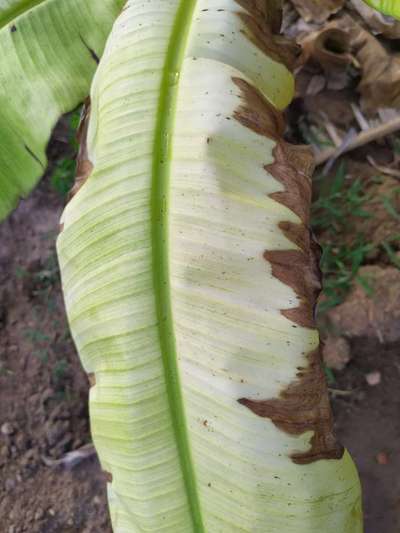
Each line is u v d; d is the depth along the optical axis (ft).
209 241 1.45
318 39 2.69
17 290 3.25
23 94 2.07
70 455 2.99
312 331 1.40
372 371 2.71
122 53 1.67
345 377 2.74
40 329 3.18
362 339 2.70
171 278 1.48
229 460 1.42
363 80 2.71
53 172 3.30
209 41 1.61
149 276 1.50
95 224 1.58
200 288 1.44
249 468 1.40
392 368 2.69
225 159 1.49
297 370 1.38
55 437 3.02
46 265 3.23
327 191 2.87
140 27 1.67
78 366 3.10
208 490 1.46
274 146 1.52
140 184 1.54
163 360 1.48
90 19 2.05
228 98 1.53
